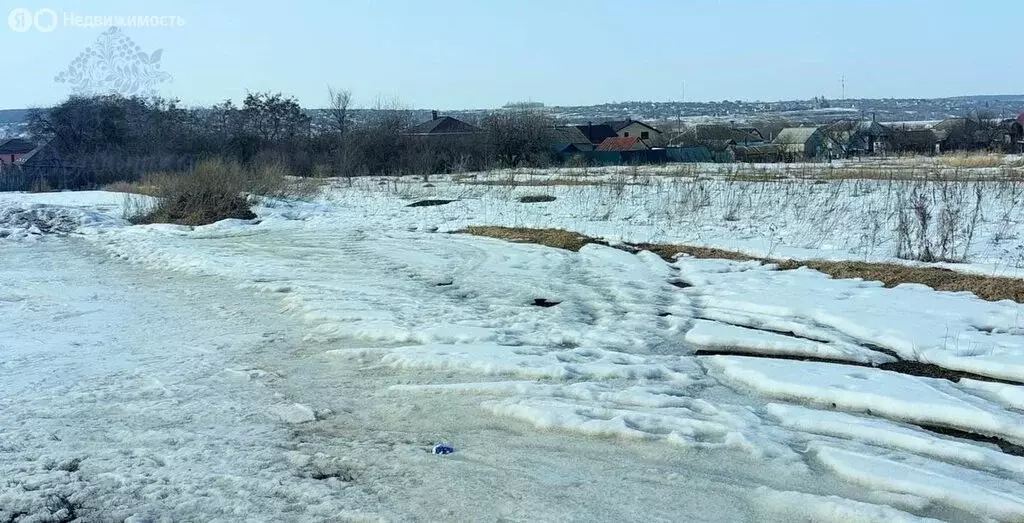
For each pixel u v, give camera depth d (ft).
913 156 125.70
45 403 23.57
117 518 16.52
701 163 148.66
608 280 39.34
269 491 17.57
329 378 25.46
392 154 156.25
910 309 30.91
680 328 30.12
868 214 54.60
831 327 29.81
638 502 16.79
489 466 18.67
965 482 16.83
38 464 19.12
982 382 22.91
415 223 65.05
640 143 220.43
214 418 22.12
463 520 16.16
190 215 74.02
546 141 165.07
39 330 33.14
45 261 53.26
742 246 45.93
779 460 18.43
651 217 61.21
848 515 15.75
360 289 38.91
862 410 21.65
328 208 79.77
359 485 17.83
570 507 16.63
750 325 30.71
